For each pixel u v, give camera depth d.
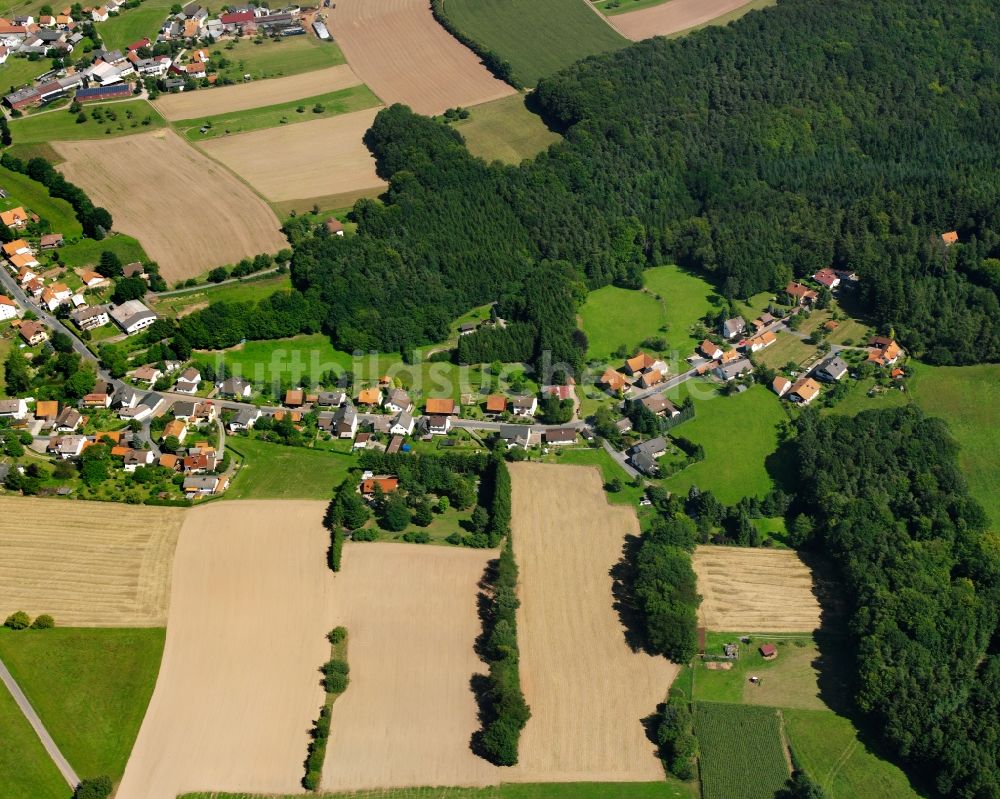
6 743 172.38
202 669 185.62
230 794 168.00
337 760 172.62
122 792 167.75
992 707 173.50
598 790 169.75
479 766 172.62
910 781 170.88
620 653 190.38
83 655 186.12
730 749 175.00
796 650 191.62
